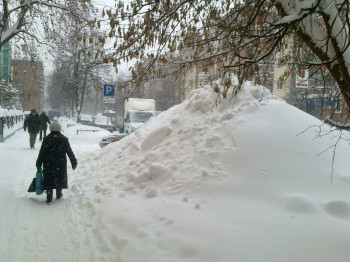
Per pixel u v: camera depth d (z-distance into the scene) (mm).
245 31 4590
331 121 4168
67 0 12891
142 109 21203
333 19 3682
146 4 5090
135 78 5363
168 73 5410
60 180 6777
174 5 5105
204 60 5129
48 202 6680
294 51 5977
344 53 3646
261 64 5504
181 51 5496
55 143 6773
